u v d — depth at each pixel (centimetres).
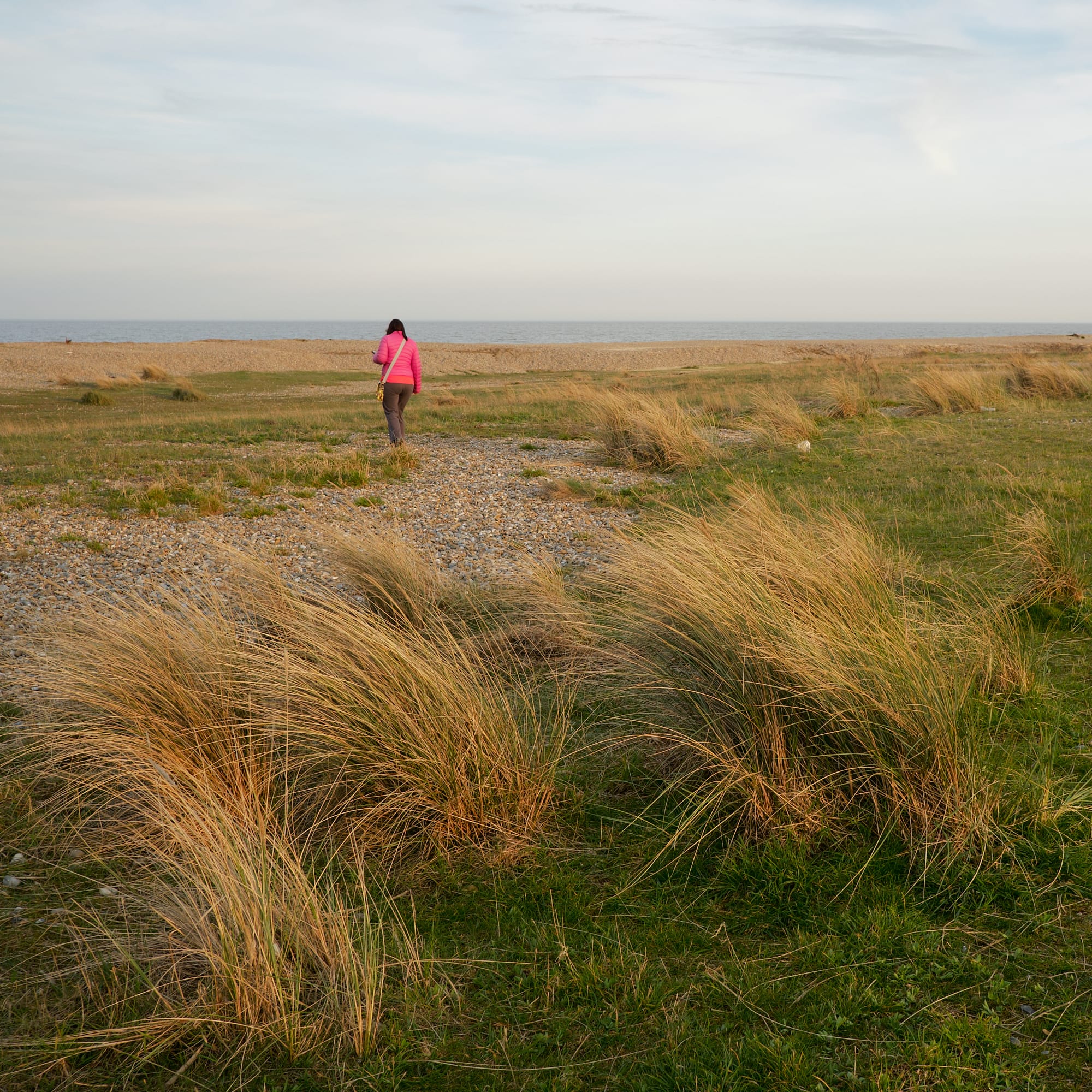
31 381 3606
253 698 374
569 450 1391
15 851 324
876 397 1956
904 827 307
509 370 4866
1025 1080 206
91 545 789
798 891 282
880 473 1015
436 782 329
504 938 270
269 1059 227
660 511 908
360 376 4141
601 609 489
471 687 371
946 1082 207
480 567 726
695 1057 219
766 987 242
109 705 362
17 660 489
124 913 282
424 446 1475
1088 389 1777
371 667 358
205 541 813
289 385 3581
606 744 388
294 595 467
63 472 1191
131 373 4006
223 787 337
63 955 266
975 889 280
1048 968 244
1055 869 287
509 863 311
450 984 250
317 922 254
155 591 649
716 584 381
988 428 1353
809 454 1172
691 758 350
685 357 5634
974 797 301
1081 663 448
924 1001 234
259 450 1442
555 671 458
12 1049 228
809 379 2666
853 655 354
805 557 470
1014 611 516
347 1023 230
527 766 345
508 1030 233
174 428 1822
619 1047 225
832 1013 231
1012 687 412
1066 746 362
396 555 566
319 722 347
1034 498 820
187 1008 237
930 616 486
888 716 322
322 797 338
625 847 318
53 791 365
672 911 281
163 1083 220
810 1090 207
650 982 246
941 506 826
